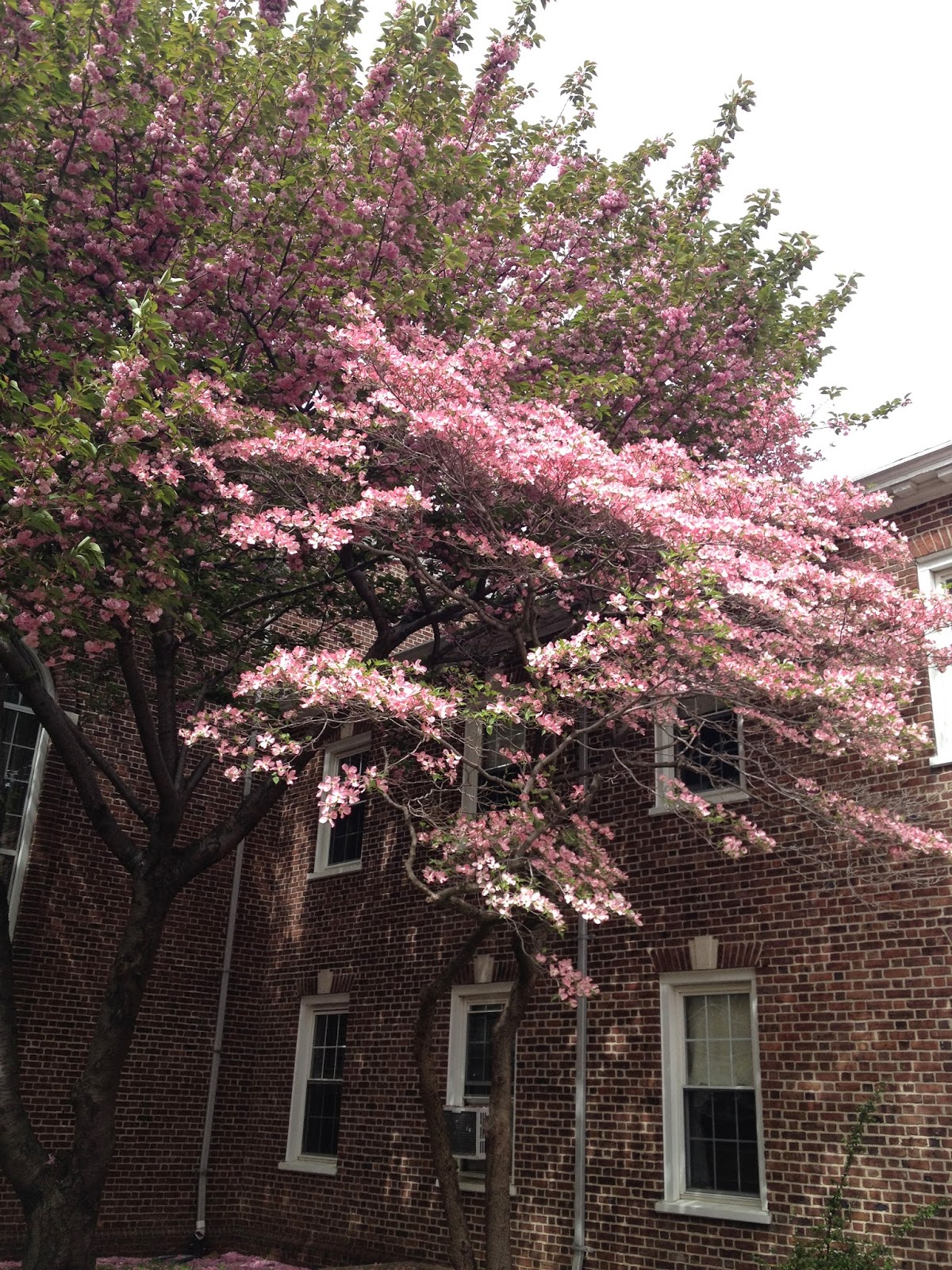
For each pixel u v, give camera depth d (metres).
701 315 10.98
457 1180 8.62
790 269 11.51
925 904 9.38
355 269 9.55
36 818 14.89
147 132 9.05
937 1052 8.98
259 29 9.57
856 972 9.69
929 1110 8.89
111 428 7.83
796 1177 9.54
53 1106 14.18
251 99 9.12
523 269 10.91
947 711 9.89
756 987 10.39
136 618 9.84
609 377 9.87
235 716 8.92
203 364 9.75
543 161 11.80
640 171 12.53
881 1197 8.96
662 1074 10.77
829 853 10.16
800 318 12.40
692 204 12.16
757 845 9.85
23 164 8.80
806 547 8.77
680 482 8.98
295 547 8.19
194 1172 15.40
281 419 9.09
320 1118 15.05
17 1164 9.15
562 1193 11.27
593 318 11.04
